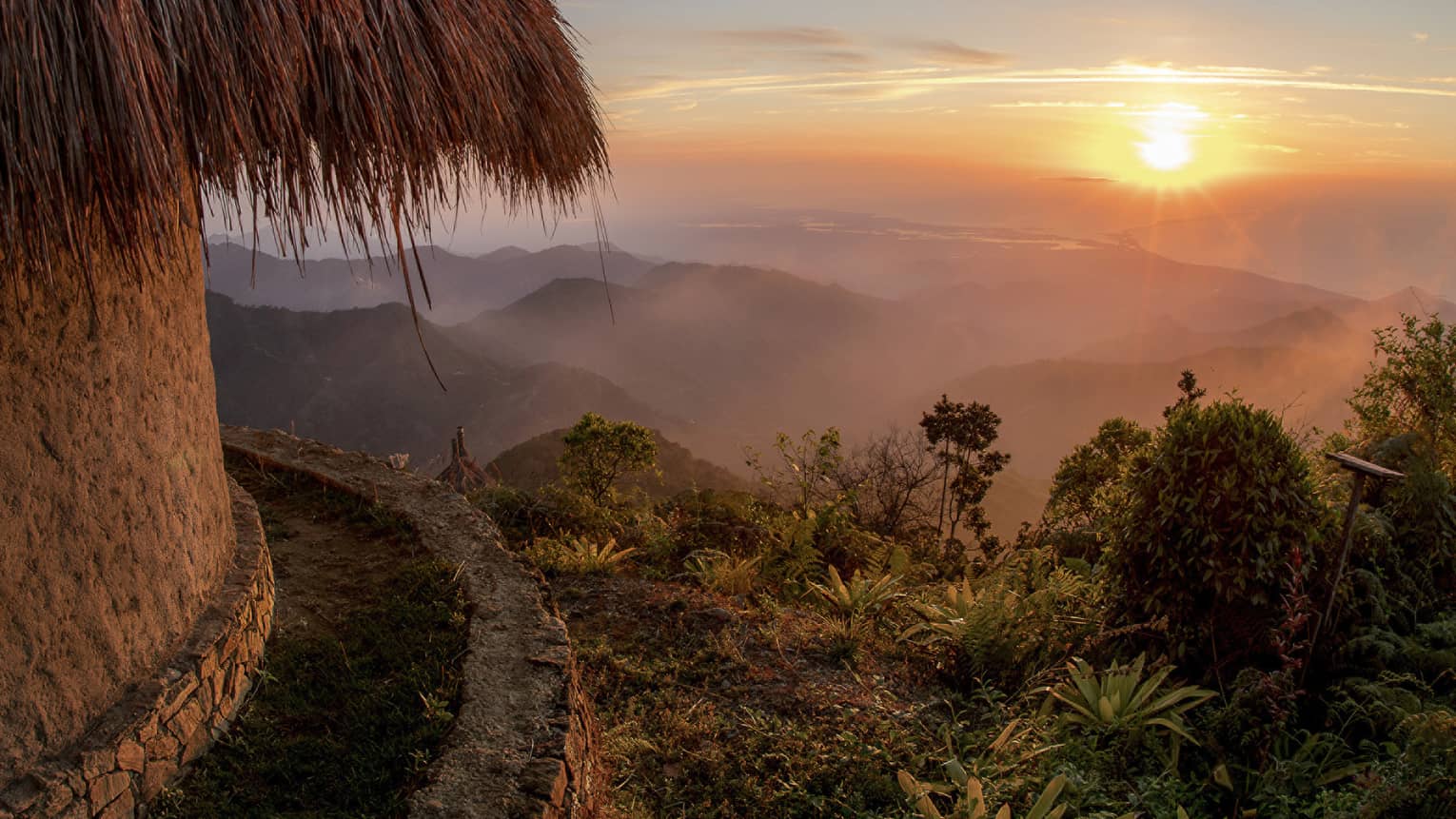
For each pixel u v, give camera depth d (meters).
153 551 2.97
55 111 1.64
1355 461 4.52
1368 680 4.51
